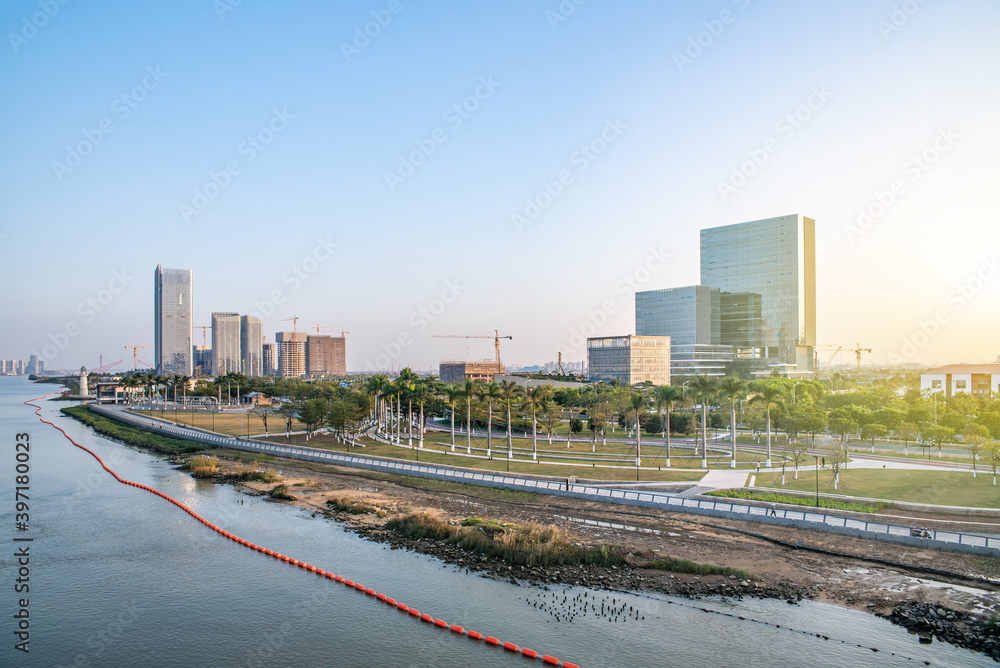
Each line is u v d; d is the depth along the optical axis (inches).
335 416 6008.9
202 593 2124.8
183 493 3705.7
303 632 1824.6
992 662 1587.1
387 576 2249.0
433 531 2699.3
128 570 2356.1
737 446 5349.4
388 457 4894.2
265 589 2155.5
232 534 2792.8
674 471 4028.1
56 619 1923.0
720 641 1708.9
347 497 3422.7
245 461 4963.1
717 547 2492.6
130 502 3489.2
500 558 2405.3
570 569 2279.8
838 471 3639.3
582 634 1764.3
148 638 1793.8
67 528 2930.6
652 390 6181.1
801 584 2100.1
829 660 1600.6
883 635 1737.2
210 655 1686.8
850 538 2554.1
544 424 6314.0
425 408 7160.4
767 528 2723.9
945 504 2925.7
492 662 1640.0
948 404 6205.7
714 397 4842.5
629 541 2573.8
